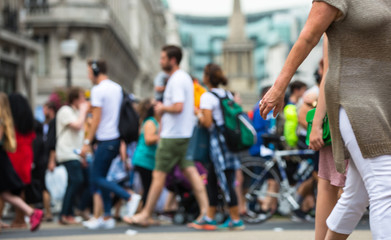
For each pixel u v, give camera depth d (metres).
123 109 14.18
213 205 13.66
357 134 4.95
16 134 13.80
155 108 13.48
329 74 5.14
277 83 5.22
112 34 73.00
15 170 13.77
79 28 65.69
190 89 13.59
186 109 13.52
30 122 14.05
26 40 47.41
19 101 14.07
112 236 12.16
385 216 4.87
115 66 79.75
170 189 15.75
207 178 13.69
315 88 12.91
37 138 17.91
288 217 17.34
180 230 13.54
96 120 14.02
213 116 13.04
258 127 16.62
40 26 65.06
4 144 13.31
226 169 13.19
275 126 16.17
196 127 13.80
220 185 13.17
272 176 15.97
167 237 11.75
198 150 13.30
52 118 18.47
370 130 4.93
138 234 12.57
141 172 15.55
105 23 66.38
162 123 13.67
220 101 13.02
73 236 12.37
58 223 17.03
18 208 13.63
